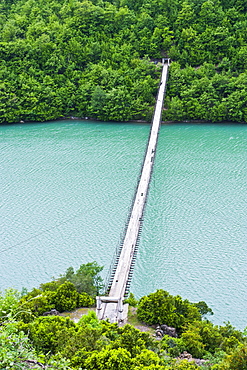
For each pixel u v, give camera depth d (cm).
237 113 18488
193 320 7012
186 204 11975
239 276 9231
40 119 19162
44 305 7069
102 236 10625
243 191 12619
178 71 19700
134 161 14638
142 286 9025
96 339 5409
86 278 8156
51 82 19812
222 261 9700
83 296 7469
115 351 4884
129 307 7500
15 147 16112
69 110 19612
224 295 8725
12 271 9512
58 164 14538
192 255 9944
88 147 15975
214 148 15800
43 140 16800
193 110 18875
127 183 13138
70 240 10500
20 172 14012
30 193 12656
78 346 5250
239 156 15050
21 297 7419
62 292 7319
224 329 6800
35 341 5344
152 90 19450
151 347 5741
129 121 19162
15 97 19112
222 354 5772
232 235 10606
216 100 19138
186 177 13475
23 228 10975
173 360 5322
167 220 11281
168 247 10250
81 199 12288
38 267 9619
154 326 6838
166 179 13362
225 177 13462
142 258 9894
